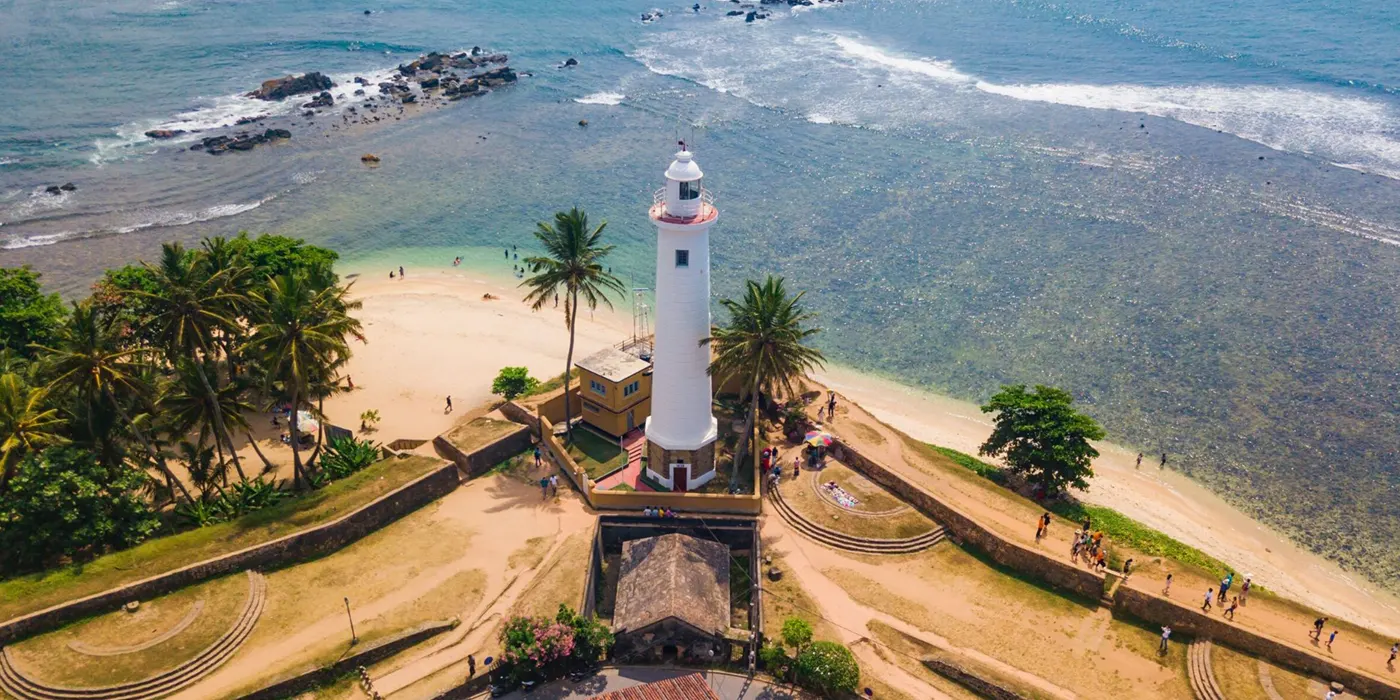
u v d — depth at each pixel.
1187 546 69.25
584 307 107.75
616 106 177.38
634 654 53.94
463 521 65.00
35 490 56.09
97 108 179.00
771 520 66.12
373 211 134.38
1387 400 87.31
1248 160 135.25
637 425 75.50
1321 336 96.81
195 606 55.25
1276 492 77.31
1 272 84.50
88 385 58.62
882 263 116.44
